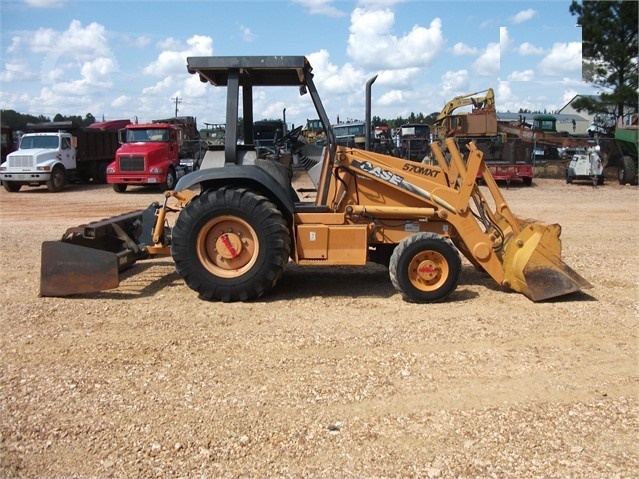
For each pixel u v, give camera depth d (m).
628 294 6.45
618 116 23.03
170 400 3.88
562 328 5.31
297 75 6.54
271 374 4.28
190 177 6.07
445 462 3.19
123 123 30.48
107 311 5.80
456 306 5.99
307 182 7.01
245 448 3.32
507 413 3.73
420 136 28.47
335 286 6.84
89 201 17.73
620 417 3.69
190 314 5.71
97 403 3.85
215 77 6.73
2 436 3.46
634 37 21.22
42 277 6.27
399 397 3.93
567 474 3.09
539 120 35.31
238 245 6.04
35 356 4.64
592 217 13.42
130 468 3.15
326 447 3.33
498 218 6.53
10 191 20.91
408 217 6.43
